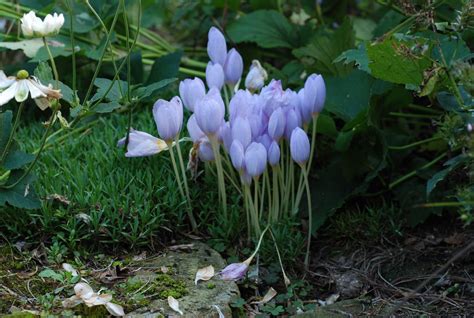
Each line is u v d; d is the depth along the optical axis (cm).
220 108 249
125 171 274
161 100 252
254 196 278
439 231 282
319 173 293
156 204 265
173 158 258
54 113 238
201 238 267
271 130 255
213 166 280
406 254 268
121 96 253
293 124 260
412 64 244
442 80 241
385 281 255
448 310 233
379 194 296
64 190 262
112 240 254
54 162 283
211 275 239
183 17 409
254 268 254
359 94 297
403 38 252
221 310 224
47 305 219
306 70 332
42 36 232
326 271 265
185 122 307
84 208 255
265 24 360
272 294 243
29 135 314
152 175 275
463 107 228
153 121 308
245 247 265
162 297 229
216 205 274
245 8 408
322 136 314
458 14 244
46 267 243
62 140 299
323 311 235
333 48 324
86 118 320
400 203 285
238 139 251
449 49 263
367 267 263
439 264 261
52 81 248
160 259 253
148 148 259
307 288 253
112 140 289
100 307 221
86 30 330
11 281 234
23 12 354
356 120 275
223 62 279
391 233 279
